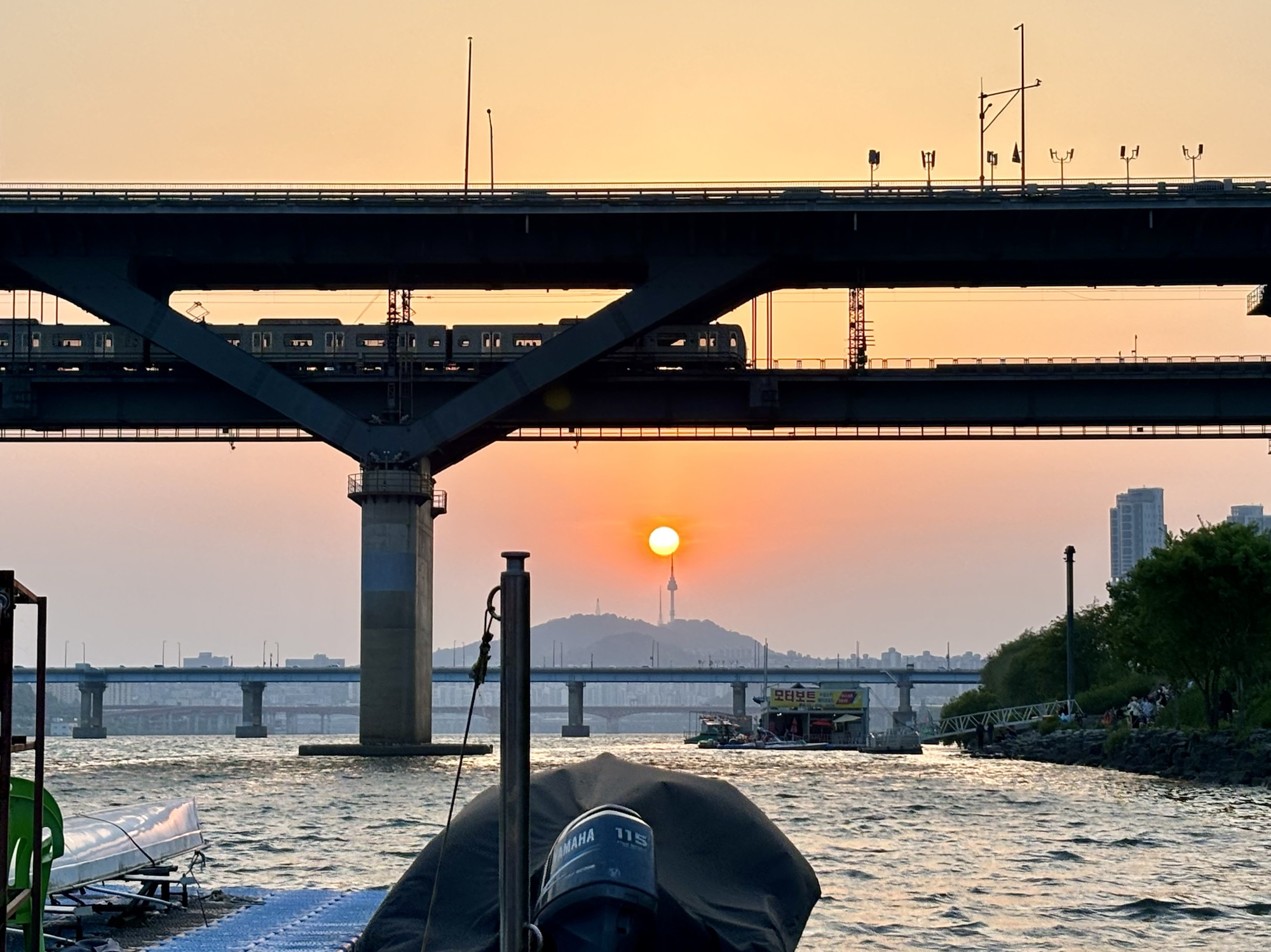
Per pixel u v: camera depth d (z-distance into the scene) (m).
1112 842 44.16
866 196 99.81
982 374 105.56
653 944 15.12
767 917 16.08
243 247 103.31
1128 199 98.38
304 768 97.88
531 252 103.25
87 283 102.06
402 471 105.06
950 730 145.50
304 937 24.45
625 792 17.22
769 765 98.56
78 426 108.62
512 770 13.47
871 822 51.44
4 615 15.90
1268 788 71.00
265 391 102.94
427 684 114.38
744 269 102.06
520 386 102.31
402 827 49.50
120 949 23.06
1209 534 91.69
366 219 101.56
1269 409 104.56
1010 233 101.00
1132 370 104.94
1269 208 97.56
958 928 28.17
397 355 106.50
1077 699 129.00
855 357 105.50
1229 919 29.12
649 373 106.88
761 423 108.50
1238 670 90.50
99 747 194.75
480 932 15.68
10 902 17.69
